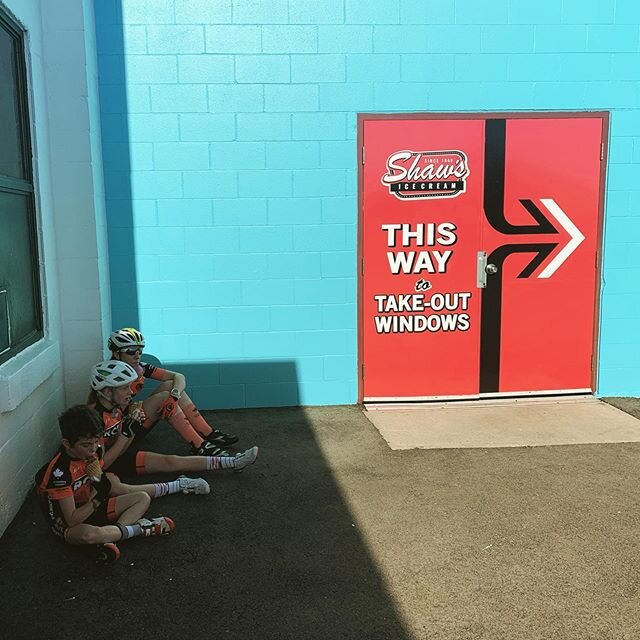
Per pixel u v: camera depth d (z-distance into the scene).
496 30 6.02
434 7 5.96
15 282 4.50
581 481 4.59
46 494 3.60
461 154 6.11
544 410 6.14
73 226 5.43
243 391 6.20
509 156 6.16
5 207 4.34
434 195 6.14
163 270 6.01
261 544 3.81
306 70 5.92
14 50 4.70
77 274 5.47
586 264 6.34
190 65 5.83
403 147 6.07
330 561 3.63
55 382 5.21
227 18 5.82
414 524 4.02
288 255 6.10
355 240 6.13
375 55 5.96
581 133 6.19
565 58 6.10
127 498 3.87
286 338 6.19
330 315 6.20
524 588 3.36
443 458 5.02
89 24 5.48
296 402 6.27
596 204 6.28
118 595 3.35
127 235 5.94
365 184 6.08
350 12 5.90
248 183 5.99
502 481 4.60
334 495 4.41
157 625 3.12
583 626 3.07
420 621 3.12
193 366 6.13
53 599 3.31
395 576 3.48
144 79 5.81
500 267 6.27
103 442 4.27
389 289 6.21
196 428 5.14
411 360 6.30
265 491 4.48
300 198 6.05
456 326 6.30
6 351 4.22
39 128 5.06
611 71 6.15
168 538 3.87
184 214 5.97
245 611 3.21
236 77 5.88
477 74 6.05
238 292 6.09
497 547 3.75
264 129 5.95
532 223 6.24
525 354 6.39
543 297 6.34
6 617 3.18
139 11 5.74
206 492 4.39
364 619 3.14
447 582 3.42
